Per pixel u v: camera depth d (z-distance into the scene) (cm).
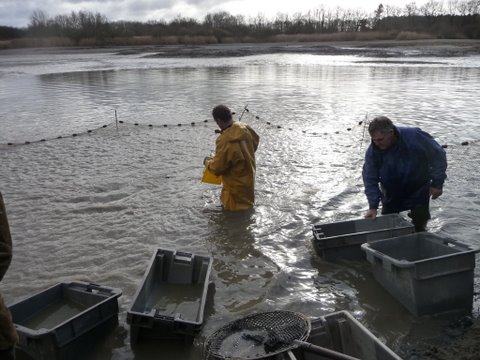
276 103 1731
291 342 365
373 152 564
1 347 274
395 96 1850
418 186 579
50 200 787
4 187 854
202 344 431
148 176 905
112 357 416
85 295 450
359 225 583
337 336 396
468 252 444
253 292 517
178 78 2658
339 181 859
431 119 1394
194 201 779
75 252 611
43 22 8650
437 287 450
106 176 908
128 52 5766
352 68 3148
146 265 578
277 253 603
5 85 2458
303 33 8819
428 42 6253
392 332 439
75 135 1261
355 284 524
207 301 497
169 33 8319
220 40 8044
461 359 383
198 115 1523
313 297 504
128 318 407
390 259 457
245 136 709
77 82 2542
